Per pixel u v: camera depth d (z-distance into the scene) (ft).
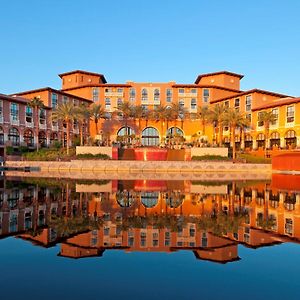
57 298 17.80
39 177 119.34
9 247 27.89
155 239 30.91
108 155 206.08
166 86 291.38
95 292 18.67
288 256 25.84
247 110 258.78
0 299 17.66
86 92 290.76
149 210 47.96
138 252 26.73
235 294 18.45
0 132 212.23
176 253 26.58
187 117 286.46
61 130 262.67
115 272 21.99
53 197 61.57
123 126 290.56
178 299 17.74
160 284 19.94
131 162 173.06
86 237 31.40
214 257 25.48
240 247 28.45
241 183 101.96
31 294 18.34
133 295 18.24
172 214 44.75
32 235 31.99
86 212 45.62
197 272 22.11
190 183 100.17
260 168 174.91
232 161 192.95
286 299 17.83
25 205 51.60
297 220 40.88
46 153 207.21
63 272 21.91
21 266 23.08
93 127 291.17
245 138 258.16
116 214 44.27
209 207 51.55
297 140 211.61
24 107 230.89
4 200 57.00
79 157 196.65
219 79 300.81
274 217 42.98
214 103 287.69
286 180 117.50
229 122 208.23
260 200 60.64
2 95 216.13
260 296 18.20
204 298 17.89
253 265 23.62
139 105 264.93
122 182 101.30
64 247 27.96
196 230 34.83
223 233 33.55
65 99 267.80
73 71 302.04
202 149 208.74
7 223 37.60
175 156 220.23
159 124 291.79
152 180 111.96
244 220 40.73
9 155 201.16
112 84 288.92
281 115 225.56
